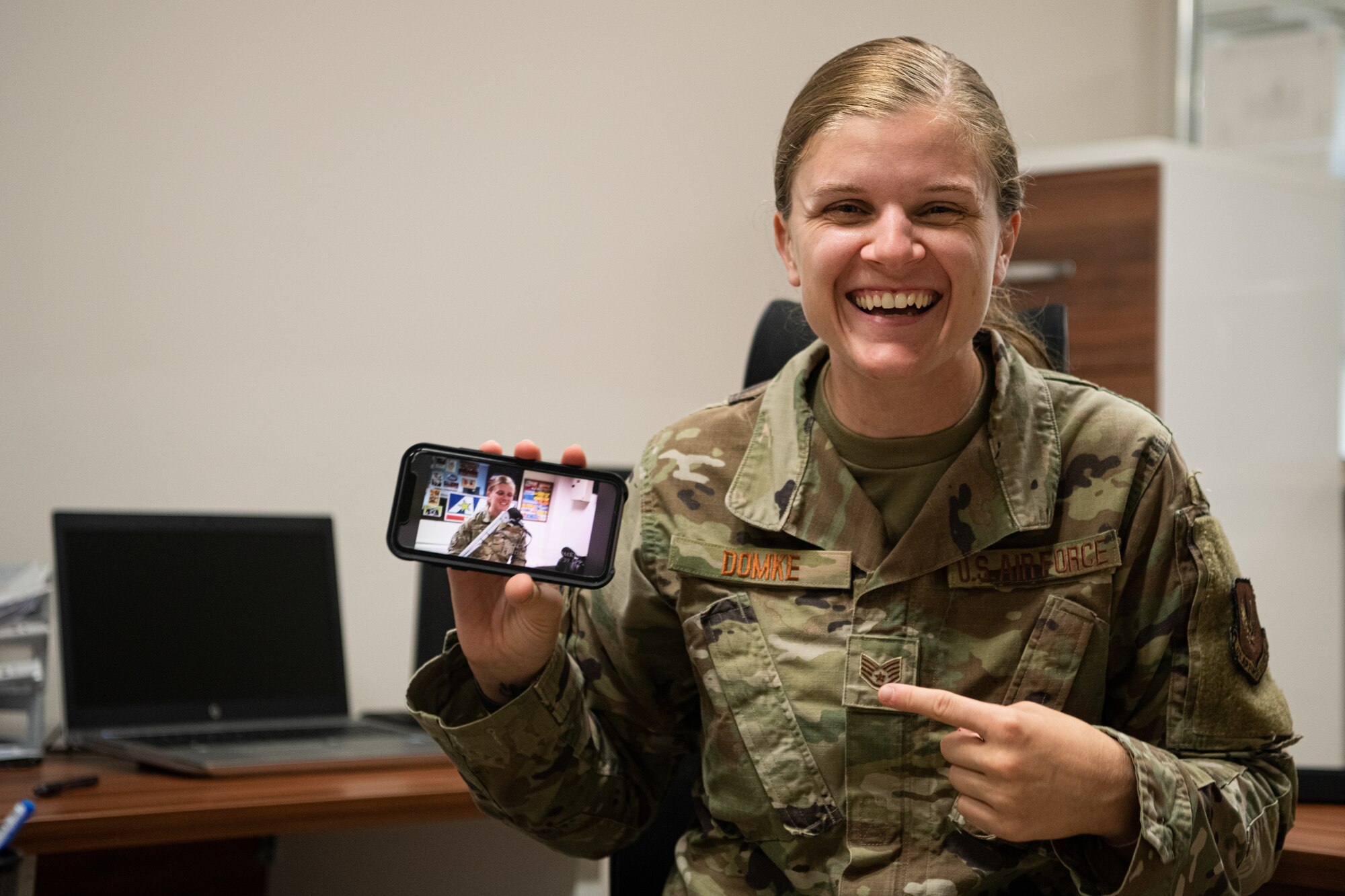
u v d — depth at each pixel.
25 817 1.16
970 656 1.03
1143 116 3.33
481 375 2.33
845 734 1.02
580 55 2.46
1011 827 0.90
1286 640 2.94
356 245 2.19
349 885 1.96
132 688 1.71
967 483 1.04
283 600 1.88
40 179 1.90
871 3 2.88
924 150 0.95
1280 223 2.90
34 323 1.90
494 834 1.72
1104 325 2.70
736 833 1.09
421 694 1.06
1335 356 3.04
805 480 1.08
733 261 2.69
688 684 1.16
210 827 1.30
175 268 2.01
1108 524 1.03
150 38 1.99
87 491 1.94
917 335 0.97
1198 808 0.93
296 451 2.12
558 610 1.00
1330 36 3.13
